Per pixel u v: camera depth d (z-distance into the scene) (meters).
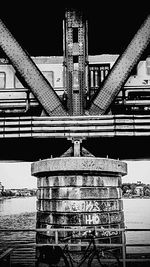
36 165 10.50
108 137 11.10
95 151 15.38
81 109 10.78
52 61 16.52
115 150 15.19
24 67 10.84
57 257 7.81
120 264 7.96
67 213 9.70
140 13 14.77
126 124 10.52
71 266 7.95
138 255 9.82
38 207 10.55
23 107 13.29
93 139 11.78
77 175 9.85
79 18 10.90
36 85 10.83
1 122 10.69
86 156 10.53
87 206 9.72
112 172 10.16
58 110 10.80
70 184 9.82
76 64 10.90
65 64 10.94
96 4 14.20
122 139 11.80
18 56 10.85
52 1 13.99
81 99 10.83
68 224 9.65
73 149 10.55
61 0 11.80
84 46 10.91
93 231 8.07
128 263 8.68
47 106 10.81
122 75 10.88
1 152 15.20
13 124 10.66
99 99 10.85
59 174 9.95
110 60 16.75
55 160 9.86
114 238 9.87
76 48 10.89
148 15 11.03
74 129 10.55
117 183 10.44
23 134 10.61
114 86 10.85
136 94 15.33
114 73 10.91
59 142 12.05
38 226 10.38
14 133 10.62
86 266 8.34
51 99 10.84
